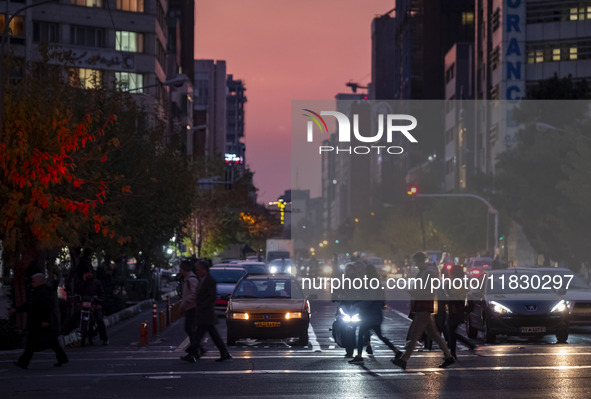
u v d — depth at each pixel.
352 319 20.09
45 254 25.97
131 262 69.62
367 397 13.79
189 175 43.72
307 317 23.72
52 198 22.16
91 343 24.53
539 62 100.06
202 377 16.62
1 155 21.45
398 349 21.69
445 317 20.67
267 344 24.66
